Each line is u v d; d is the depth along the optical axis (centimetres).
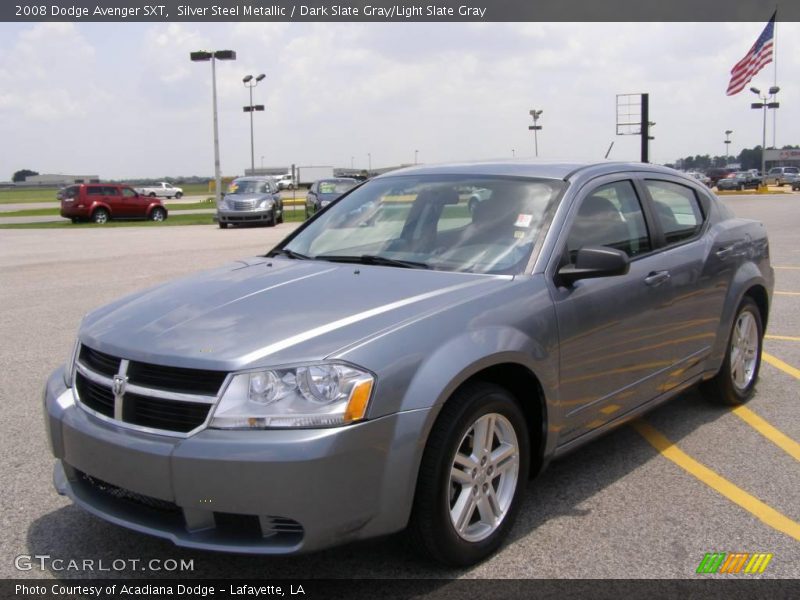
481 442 344
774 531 377
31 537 374
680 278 474
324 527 293
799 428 526
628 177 475
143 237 2309
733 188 5784
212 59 3662
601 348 409
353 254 435
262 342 313
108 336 341
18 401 588
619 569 340
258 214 2764
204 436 295
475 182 454
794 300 998
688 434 517
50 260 1596
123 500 331
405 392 309
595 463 467
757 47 3083
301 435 290
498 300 360
